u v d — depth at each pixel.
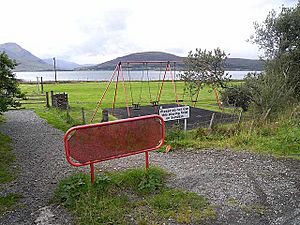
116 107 18.91
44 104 20.34
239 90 14.21
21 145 8.47
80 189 4.38
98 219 3.70
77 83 49.28
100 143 4.49
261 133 8.14
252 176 5.23
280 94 10.70
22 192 4.81
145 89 34.81
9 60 9.67
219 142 7.88
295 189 4.62
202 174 5.36
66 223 3.71
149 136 4.99
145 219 3.71
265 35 13.99
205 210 3.93
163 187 4.70
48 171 5.97
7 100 9.42
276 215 3.81
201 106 19.06
